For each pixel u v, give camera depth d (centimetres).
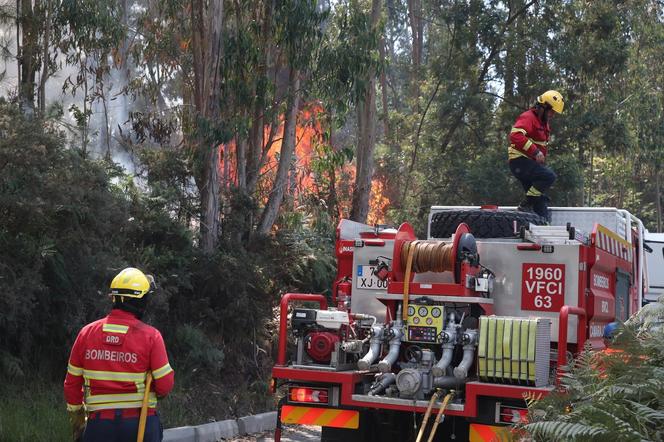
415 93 3266
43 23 1456
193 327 1301
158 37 1709
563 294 865
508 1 2748
